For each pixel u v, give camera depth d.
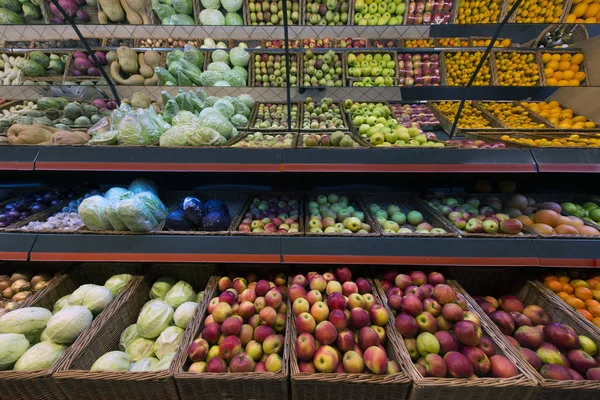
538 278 1.81
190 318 1.58
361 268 1.83
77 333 1.44
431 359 1.26
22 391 1.29
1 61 2.61
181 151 1.58
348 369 1.26
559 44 2.29
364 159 1.57
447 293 1.45
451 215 1.84
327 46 2.86
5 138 1.77
